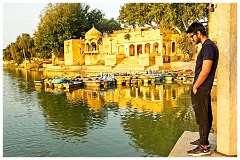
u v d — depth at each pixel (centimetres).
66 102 2209
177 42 4278
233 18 460
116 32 5603
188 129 1317
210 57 451
